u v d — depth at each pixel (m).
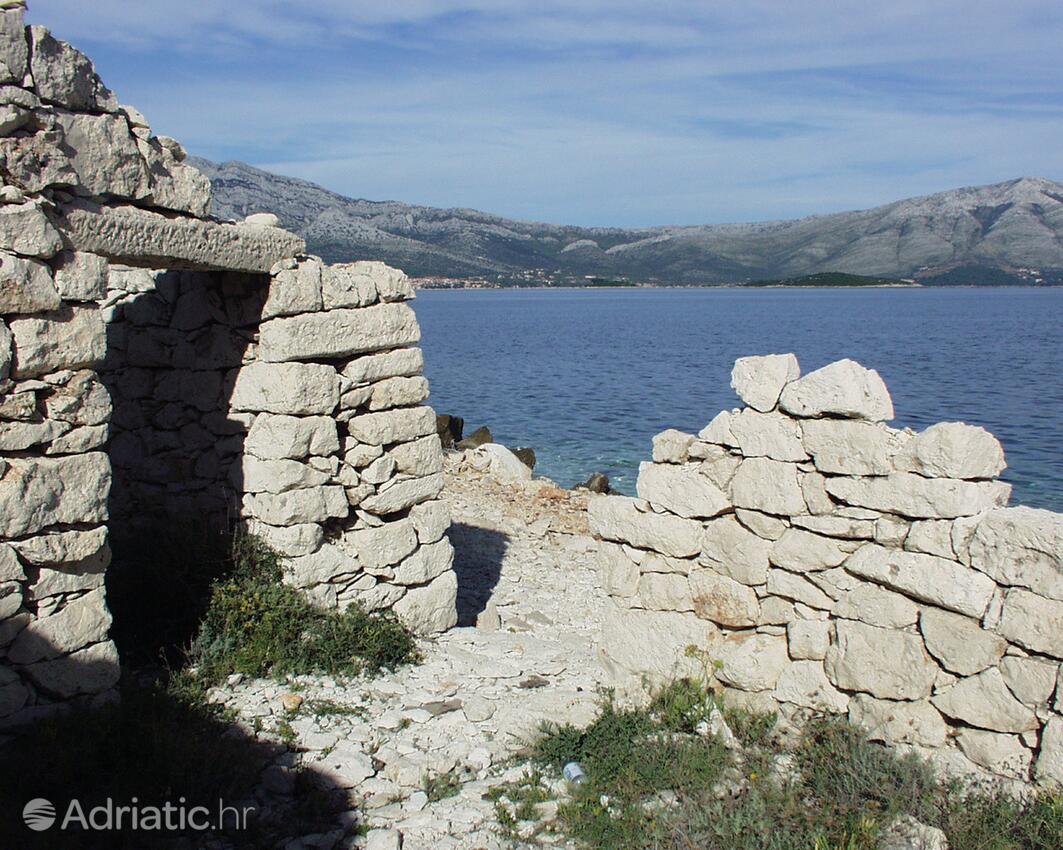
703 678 6.29
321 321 8.10
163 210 6.94
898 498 5.38
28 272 5.63
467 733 6.48
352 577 8.54
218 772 5.55
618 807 5.30
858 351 58.75
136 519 9.02
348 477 8.48
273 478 7.96
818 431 5.70
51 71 5.97
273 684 7.16
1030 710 4.87
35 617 5.77
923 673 5.28
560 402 37.47
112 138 6.38
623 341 72.75
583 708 6.62
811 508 5.77
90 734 5.59
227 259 7.36
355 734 6.38
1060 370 45.78
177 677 6.88
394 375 8.80
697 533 6.38
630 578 6.80
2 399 5.58
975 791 4.99
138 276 9.02
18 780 5.14
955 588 5.11
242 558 7.98
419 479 8.99
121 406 9.12
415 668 7.91
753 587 6.12
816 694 5.79
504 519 14.59
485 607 10.72
